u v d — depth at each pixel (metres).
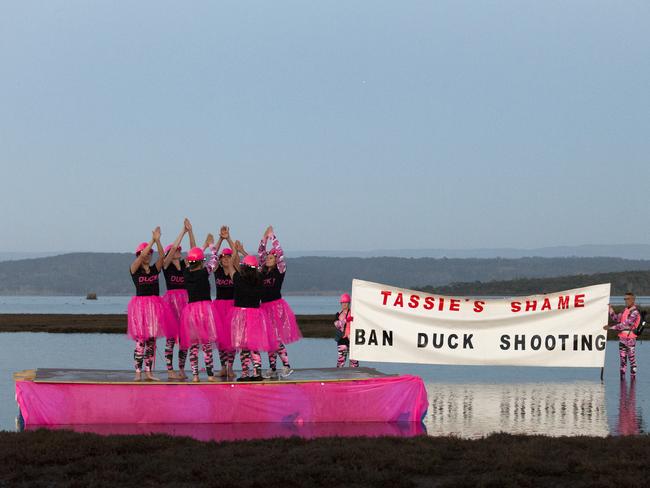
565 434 12.52
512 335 19.66
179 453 10.09
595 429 13.08
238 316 13.79
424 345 19.00
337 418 13.81
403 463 9.55
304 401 13.72
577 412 15.20
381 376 14.45
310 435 12.26
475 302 19.34
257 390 13.60
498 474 9.12
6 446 10.41
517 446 10.61
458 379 22.03
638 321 21.95
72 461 9.85
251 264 13.71
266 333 13.87
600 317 20.14
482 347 19.42
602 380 21.48
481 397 17.72
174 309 14.47
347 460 9.73
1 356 28.38
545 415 14.79
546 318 19.81
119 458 9.84
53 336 43.91
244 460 9.68
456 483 8.79
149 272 13.76
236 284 13.88
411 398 13.98
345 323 19.17
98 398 13.32
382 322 18.84
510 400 17.16
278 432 12.57
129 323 13.70
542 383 20.88
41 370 15.52
